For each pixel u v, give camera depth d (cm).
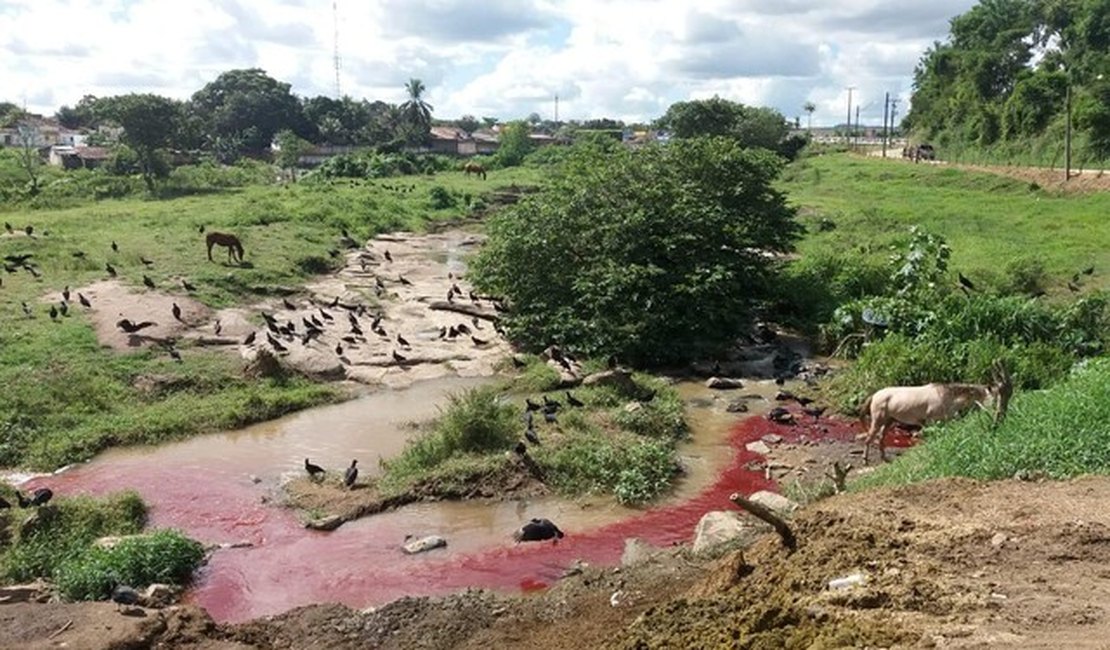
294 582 1287
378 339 2662
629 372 2233
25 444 1823
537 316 2569
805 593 780
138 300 2681
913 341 2189
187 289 2861
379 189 5978
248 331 2581
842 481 1279
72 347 2281
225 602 1230
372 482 1647
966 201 4634
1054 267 2969
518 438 1767
